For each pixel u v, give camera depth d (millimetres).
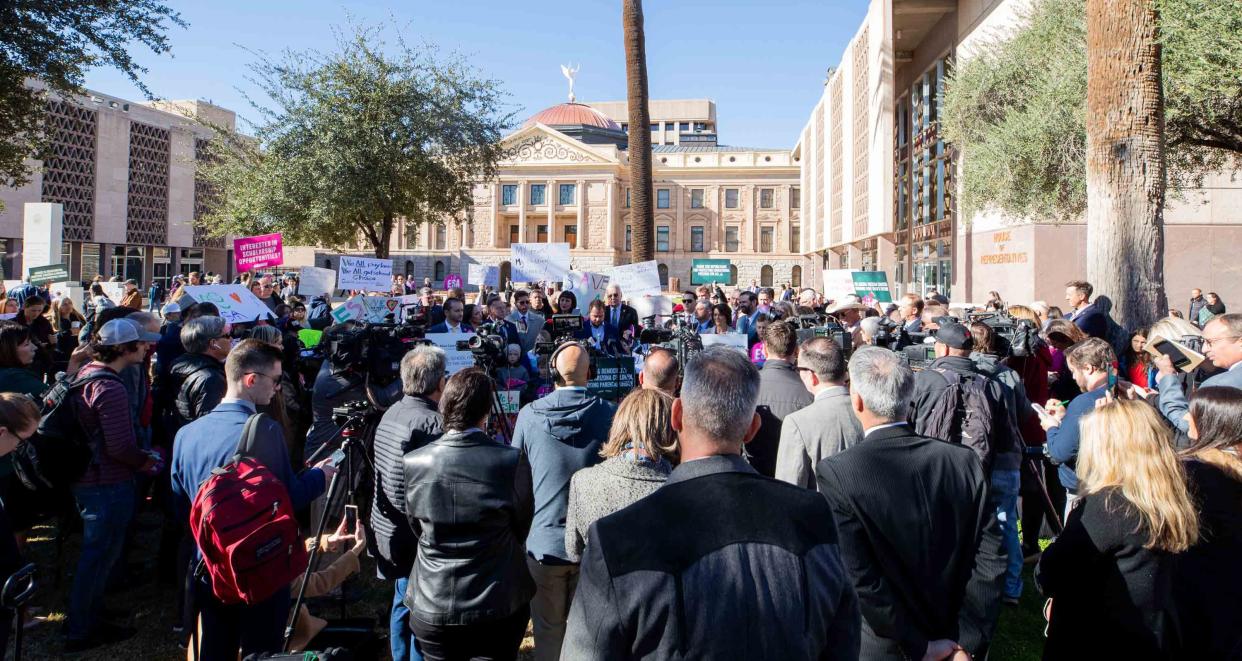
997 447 5082
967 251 25938
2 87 13094
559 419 3977
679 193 78375
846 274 15031
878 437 2822
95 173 45156
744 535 1772
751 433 2131
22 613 3041
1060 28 15852
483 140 22953
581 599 1787
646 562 1733
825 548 1850
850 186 40875
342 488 4223
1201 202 19000
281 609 3576
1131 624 2658
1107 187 8617
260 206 20969
